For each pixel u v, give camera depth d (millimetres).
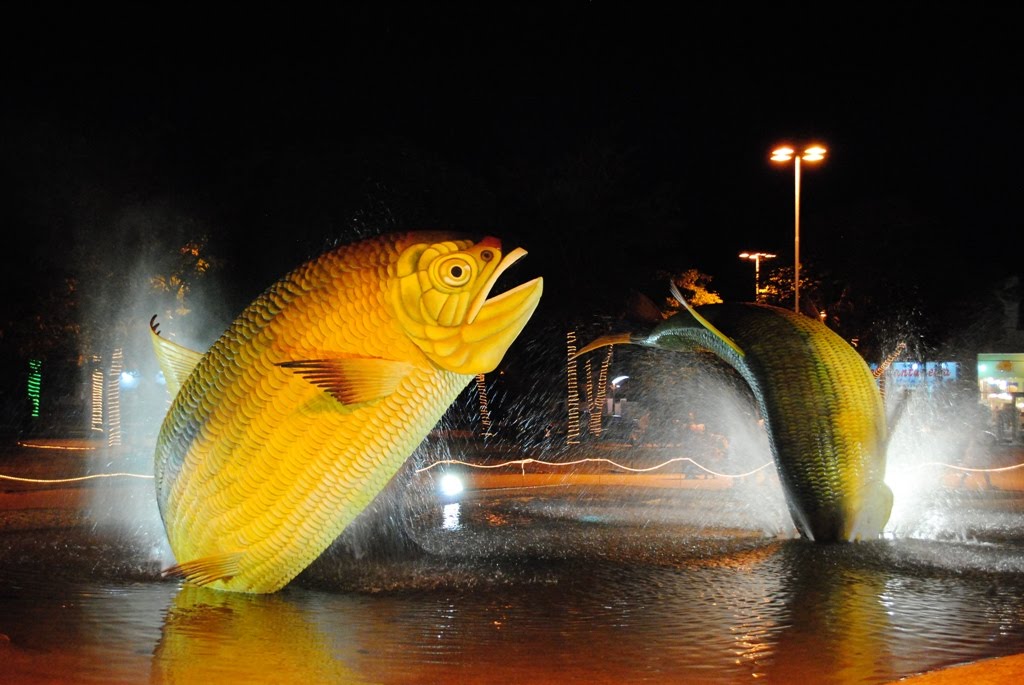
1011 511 13000
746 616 6355
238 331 6246
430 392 6051
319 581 7414
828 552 9062
